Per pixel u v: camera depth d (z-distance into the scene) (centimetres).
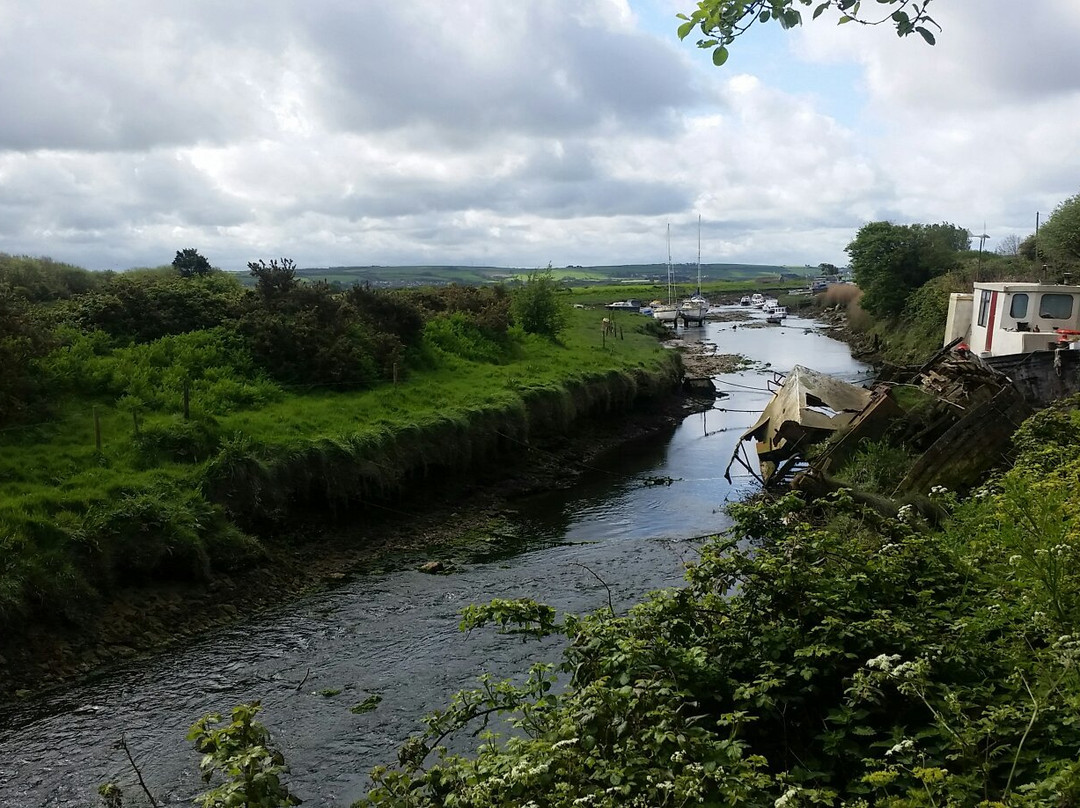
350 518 1745
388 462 1844
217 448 1638
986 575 673
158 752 937
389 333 2584
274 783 453
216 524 1449
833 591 617
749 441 2838
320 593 1441
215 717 488
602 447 2747
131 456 1549
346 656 1174
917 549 705
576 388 2806
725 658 597
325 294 2531
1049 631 547
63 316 2191
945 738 481
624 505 2056
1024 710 473
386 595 1419
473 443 2152
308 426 1852
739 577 660
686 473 2412
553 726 523
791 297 11225
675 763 455
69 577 1195
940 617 609
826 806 481
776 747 563
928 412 1658
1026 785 387
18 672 1083
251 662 1165
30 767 909
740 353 5319
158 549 1325
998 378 1571
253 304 2427
